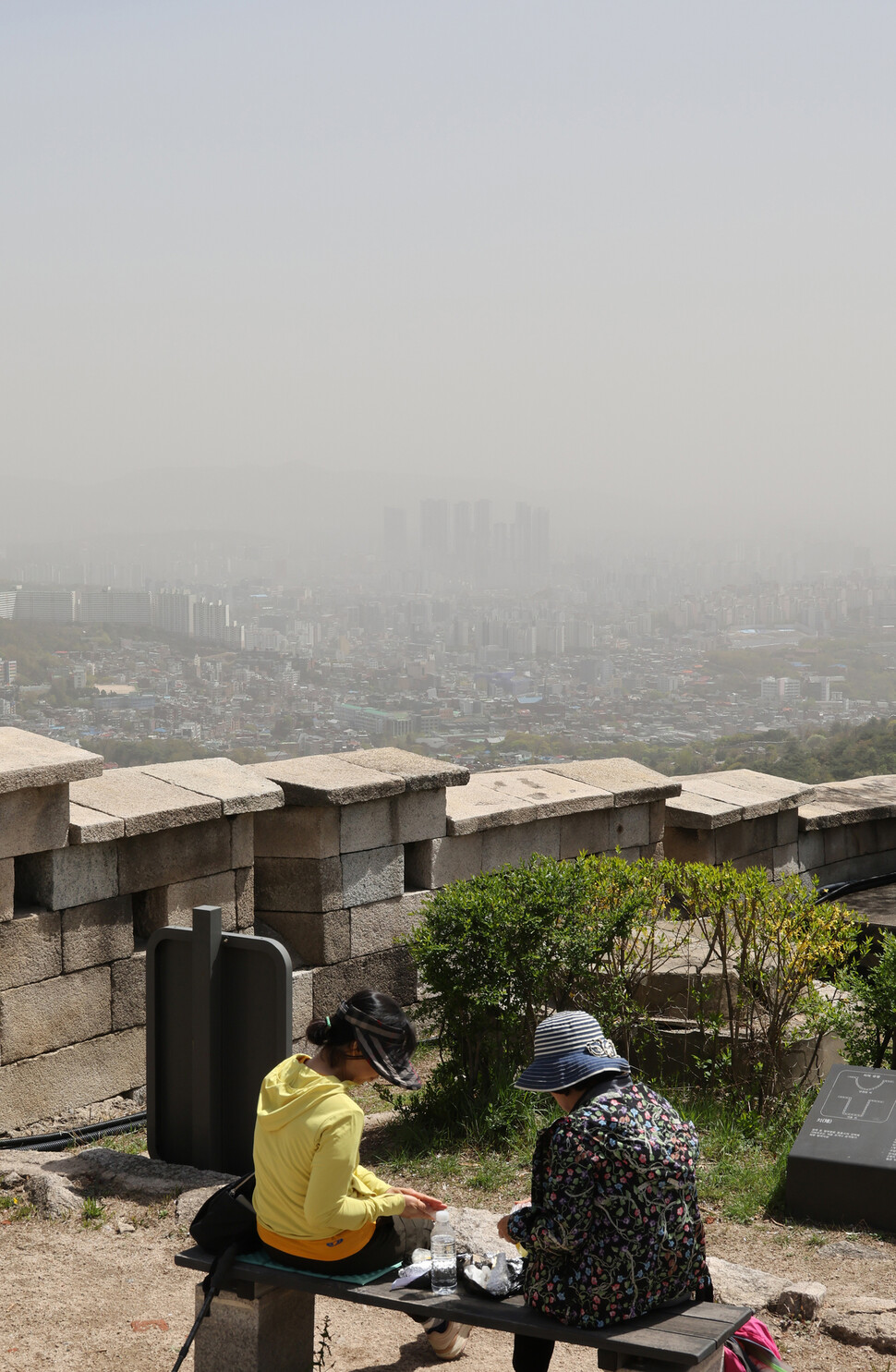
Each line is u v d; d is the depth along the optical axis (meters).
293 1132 3.46
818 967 6.59
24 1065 6.16
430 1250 3.73
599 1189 3.17
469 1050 6.32
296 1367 3.69
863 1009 6.46
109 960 6.59
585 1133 3.21
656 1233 3.19
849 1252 4.84
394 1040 3.57
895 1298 4.43
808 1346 4.12
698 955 6.93
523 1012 6.45
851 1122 5.34
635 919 6.59
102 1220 5.03
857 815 11.49
